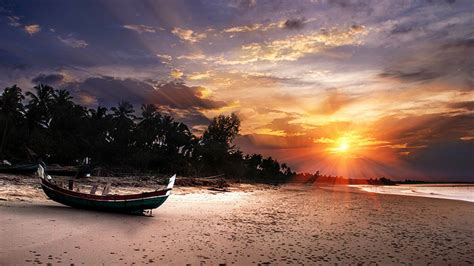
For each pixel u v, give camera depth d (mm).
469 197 56844
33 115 75000
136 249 11367
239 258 11133
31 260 9430
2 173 36312
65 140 70875
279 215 22453
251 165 128125
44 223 14070
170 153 95125
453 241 15664
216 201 30250
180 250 11648
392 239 15594
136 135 91188
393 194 62250
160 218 18406
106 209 19188
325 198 42469
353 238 15414
